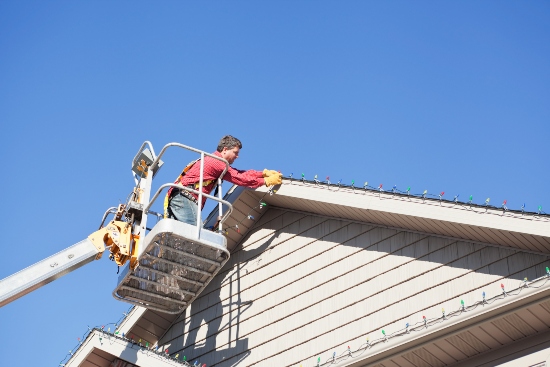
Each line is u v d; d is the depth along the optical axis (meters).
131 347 10.13
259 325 10.88
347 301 10.19
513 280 8.95
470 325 8.48
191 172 9.77
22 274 9.10
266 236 11.48
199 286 9.80
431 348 8.78
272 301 10.93
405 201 9.51
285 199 10.95
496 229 8.78
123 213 9.67
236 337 11.03
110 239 9.53
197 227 9.02
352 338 9.89
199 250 9.22
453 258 9.52
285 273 10.99
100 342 10.27
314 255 10.82
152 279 9.66
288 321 10.62
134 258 9.37
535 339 8.51
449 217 9.10
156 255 9.23
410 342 8.71
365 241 10.41
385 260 10.10
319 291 10.52
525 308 8.21
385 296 9.88
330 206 10.40
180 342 11.63
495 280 9.08
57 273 9.20
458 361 8.94
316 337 10.23
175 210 9.55
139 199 9.81
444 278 9.48
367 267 10.22
